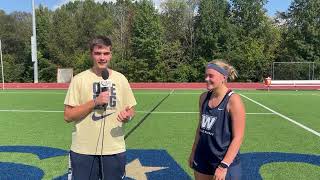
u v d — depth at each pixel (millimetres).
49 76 50094
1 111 16547
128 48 48594
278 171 7000
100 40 3764
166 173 6891
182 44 50656
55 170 7109
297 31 47688
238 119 3668
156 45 45844
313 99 22844
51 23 54781
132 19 50594
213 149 3789
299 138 10289
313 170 7086
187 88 35719
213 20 47656
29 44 50656
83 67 49281
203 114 3877
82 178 3846
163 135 10641
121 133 3920
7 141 9875
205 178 3941
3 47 57344
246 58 45188
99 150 3816
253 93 28406
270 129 11766
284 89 33000
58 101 21312
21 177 6664
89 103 3672
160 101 21156
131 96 3936
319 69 35656
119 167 3910
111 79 3852
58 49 51344
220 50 47406
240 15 50312
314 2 47094
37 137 10414
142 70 45625
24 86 36094
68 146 9250
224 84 3803
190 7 51625
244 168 7176
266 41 49219
